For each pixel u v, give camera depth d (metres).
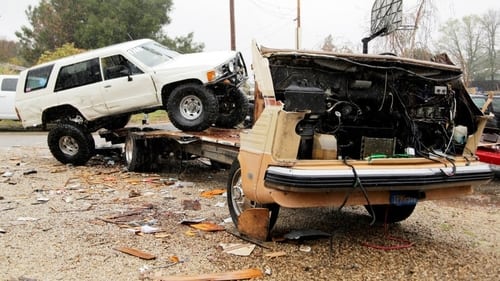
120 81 9.52
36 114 10.55
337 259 4.73
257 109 5.18
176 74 8.96
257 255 4.77
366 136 5.27
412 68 5.14
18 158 11.72
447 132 5.38
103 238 5.23
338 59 4.89
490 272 4.51
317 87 4.93
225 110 9.71
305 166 4.41
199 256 4.71
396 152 5.29
